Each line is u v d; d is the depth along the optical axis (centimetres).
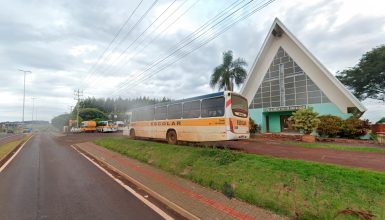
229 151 978
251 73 2867
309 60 2484
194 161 970
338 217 480
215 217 546
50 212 589
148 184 820
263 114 2875
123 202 667
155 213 590
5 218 554
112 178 955
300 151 1270
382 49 3067
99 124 5944
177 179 873
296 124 1919
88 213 584
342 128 1966
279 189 621
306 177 639
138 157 1330
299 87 2567
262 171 728
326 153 1200
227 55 3020
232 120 1303
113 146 1853
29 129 8956
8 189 791
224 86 3052
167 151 1233
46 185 841
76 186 830
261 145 1562
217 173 806
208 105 1403
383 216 466
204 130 1413
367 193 535
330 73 2269
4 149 1941
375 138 1839
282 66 2714
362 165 903
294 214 527
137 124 2164
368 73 3150
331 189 569
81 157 1571
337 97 2283
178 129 1609
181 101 1603
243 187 675
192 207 606
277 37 2766
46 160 1437
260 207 589
